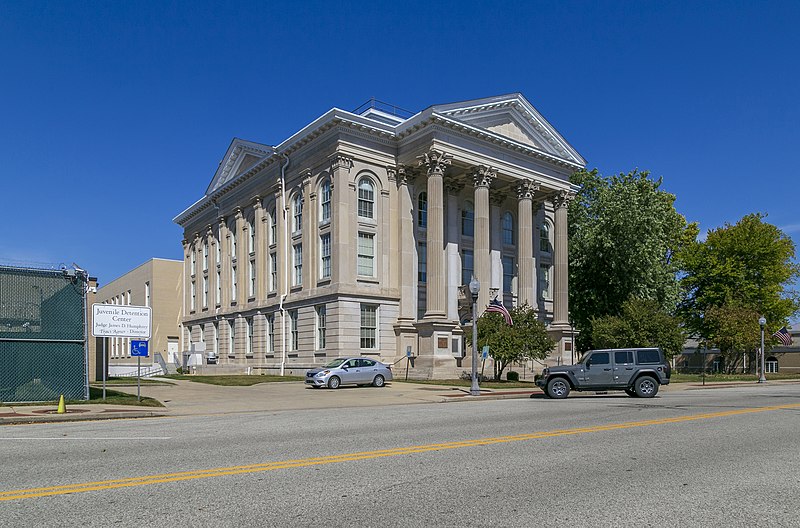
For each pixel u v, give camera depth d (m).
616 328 37.41
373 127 37.69
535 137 42.66
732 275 54.91
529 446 10.41
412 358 36.91
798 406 18.50
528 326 32.00
